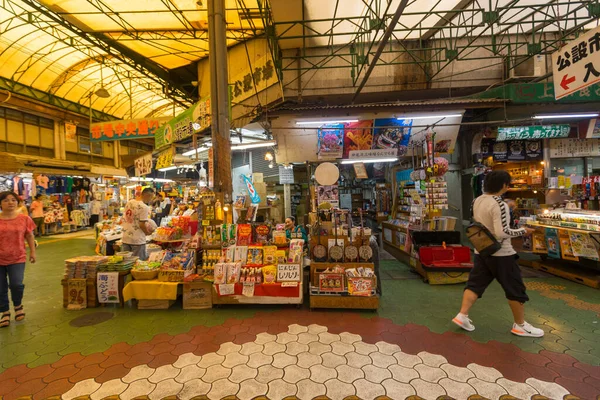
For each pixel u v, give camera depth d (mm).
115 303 4051
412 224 5965
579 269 4734
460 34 6809
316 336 2990
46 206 11938
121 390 2211
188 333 3127
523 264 5465
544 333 2938
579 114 5473
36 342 2969
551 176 6930
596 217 4117
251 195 5922
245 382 2275
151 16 6816
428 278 4609
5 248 3375
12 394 2182
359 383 2232
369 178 10406
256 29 7074
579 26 4672
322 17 5707
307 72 7117
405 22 6133
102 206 14359
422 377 2291
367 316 3467
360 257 3924
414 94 7340
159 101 15383
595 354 2559
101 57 10141
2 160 10602
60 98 13172
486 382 2213
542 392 2092
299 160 6691
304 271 4215
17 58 10344
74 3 6320
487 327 3111
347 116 5672
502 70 6840
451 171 7926
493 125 6734
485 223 2957
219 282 3719
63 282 3928
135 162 10469
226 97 4766
